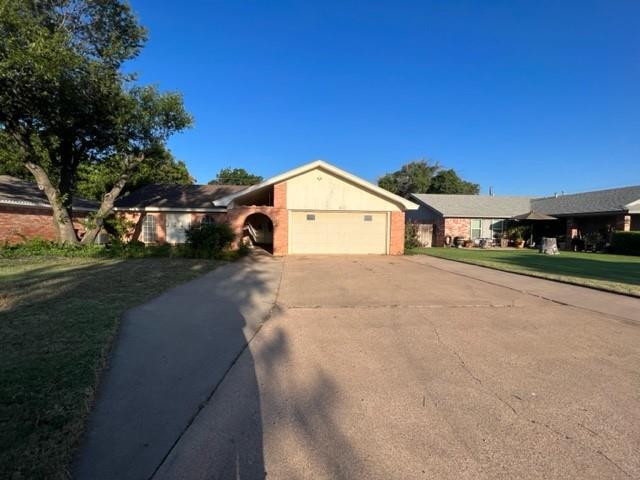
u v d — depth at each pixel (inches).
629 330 233.0
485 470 102.8
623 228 874.8
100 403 135.0
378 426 123.9
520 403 140.0
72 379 145.9
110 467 101.0
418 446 113.4
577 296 332.2
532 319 256.7
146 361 173.6
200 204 916.0
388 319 253.4
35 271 411.5
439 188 2159.2
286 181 709.9
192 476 98.5
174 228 906.1
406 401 140.7
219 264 521.3
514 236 1090.7
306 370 167.8
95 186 1018.7
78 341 188.1
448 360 181.5
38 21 508.1
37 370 153.6
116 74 562.6
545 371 169.5
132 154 651.5
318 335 217.5
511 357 186.1
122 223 850.1
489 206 1176.8
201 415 128.9
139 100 585.3
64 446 106.0
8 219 639.8
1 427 113.6
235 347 194.7
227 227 644.7
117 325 218.8
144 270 436.5
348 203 721.6
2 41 440.1
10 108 527.2
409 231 914.7
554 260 661.9
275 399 141.0
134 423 122.7
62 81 486.9
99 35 594.9
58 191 623.2
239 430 120.3
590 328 236.5
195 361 175.2
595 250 909.8
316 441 115.2
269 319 249.8
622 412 134.2
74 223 792.9
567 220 1018.1
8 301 270.5
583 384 156.5
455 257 684.1
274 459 106.3
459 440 116.6
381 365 174.4
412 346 200.7
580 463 106.0
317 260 620.7
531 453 110.4
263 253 745.6
